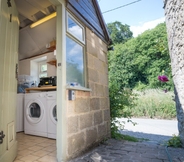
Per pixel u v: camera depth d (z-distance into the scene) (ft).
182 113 8.20
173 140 8.76
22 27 11.82
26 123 10.59
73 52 7.33
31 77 14.08
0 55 4.62
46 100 9.73
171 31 8.81
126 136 12.09
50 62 11.71
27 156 6.33
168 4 8.91
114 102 12.34
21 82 13.05
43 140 8.87
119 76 42.70
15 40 6.40
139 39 41.93
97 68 9.71
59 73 6.16
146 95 29.43
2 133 4.64
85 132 7.43
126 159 6.48
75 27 7.64
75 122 6.67
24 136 9.87
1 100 4.63
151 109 25.18
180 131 8.68
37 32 11.94
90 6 9.78
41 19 10.16
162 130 16.02
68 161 5.93
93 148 8.00
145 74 39.99
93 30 9.55
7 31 5.28
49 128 9.36
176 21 7.82
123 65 42.80
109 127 10.73
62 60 6.20
